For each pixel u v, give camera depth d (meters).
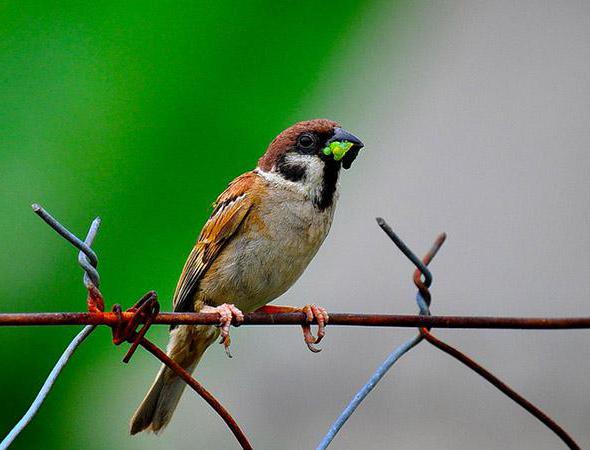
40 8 6.80
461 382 12.84
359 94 8.73
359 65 8.38
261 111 7.12
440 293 13.45
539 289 13.30
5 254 6.63
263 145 7.13
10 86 6.71
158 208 6.86
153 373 9.28
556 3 15.24
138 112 6.83
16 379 7.03
